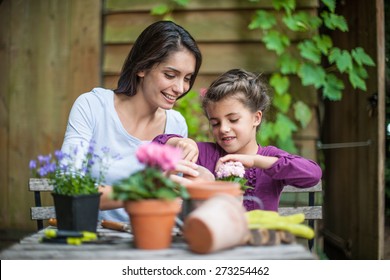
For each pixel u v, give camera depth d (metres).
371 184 3.53
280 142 3.53
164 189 1.35
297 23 3.52
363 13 3.64
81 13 3.71
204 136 3.61
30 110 3.77
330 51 3.57
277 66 3.57
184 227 1.33
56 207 1.55
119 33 3.70
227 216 1.30
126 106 2.38
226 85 2.10
